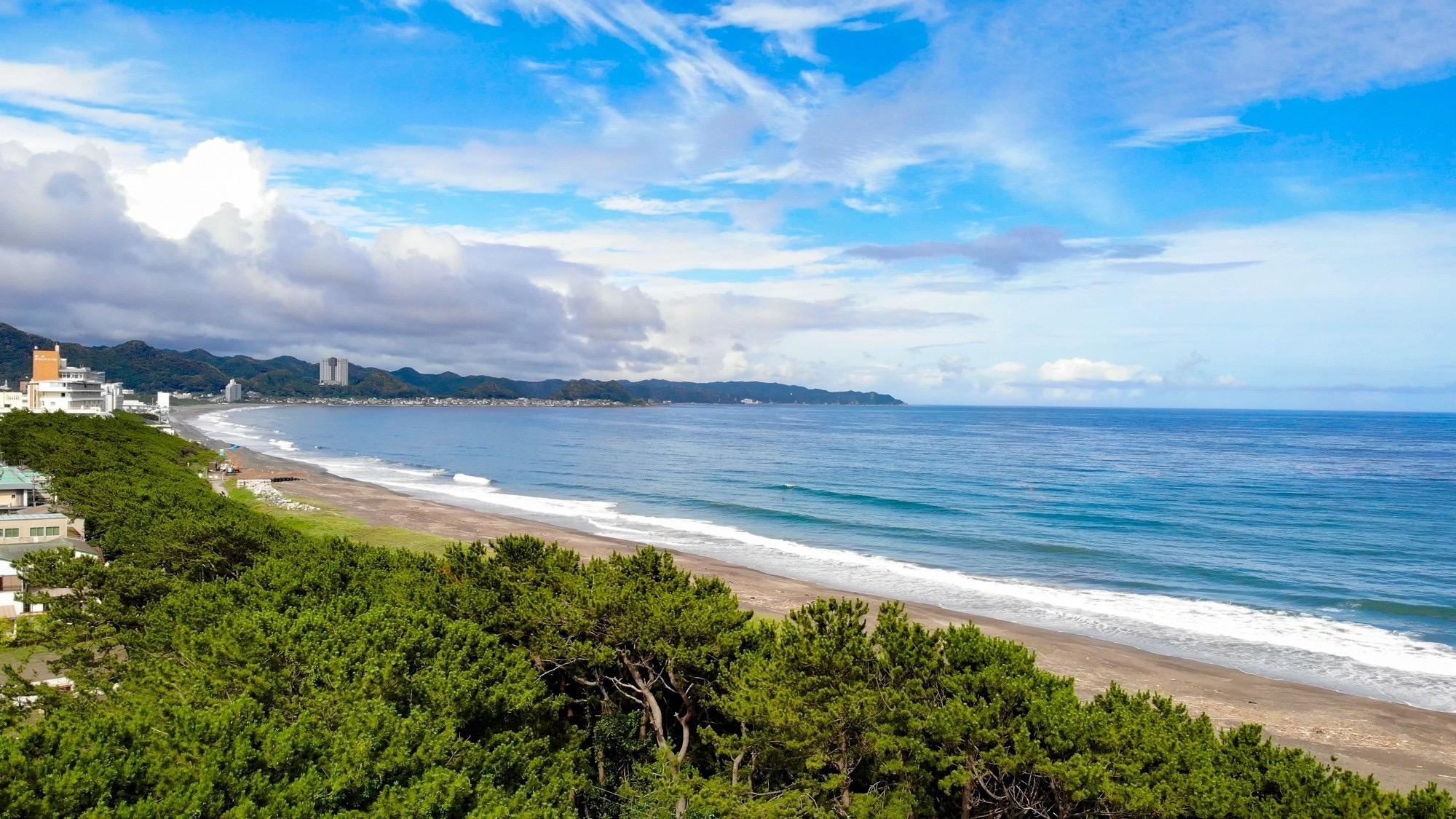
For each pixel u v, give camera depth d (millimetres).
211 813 11797
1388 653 37656
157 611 24031
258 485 82750
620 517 77500
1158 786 13758
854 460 139750
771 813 16422
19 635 25719
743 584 49250
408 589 24469
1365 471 119000
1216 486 100062
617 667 23406
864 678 18094
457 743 15352
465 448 167750
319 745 14195
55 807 11039
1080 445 178500
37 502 54188
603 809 20109
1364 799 13055
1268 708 30797
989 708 15633
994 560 58375
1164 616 43781
